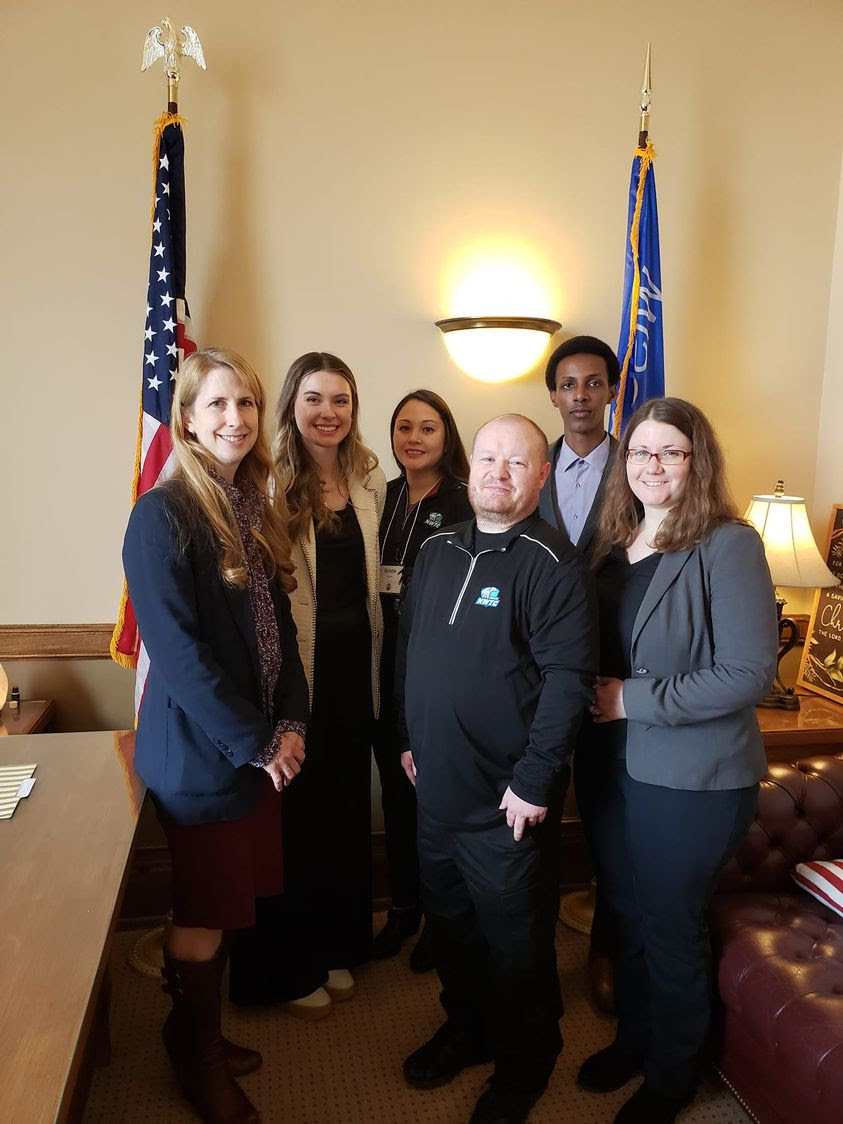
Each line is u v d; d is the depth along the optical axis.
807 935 1.76
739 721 1.65
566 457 2.31
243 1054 1.95
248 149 2.42
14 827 1.40
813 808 2.00
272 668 1.70
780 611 2.67
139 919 2.53
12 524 2.45
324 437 1.96
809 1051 1.47
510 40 2.52
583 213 2.63
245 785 1.62
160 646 1.53
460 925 1.88
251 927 2.08
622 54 2.59
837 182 2.80
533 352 2.58
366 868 2.21
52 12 2.28
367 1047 2.04
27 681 2.48
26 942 1.09
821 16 2.71
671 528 1.63
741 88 2.69
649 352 2.54
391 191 2.51
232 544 1.60
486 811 1.71
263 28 2.39
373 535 2.09
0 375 2.38
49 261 2.36
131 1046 2.02
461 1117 1.82
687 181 2.69
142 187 2.37
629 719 1.65
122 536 2.49
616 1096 1.89
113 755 1.74
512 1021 1.77
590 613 1.63
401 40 2.46
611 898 1.89
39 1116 0.82
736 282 2.78
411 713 1.77
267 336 2.50
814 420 2.91
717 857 1.64
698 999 1.71
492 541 1.71
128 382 2.44
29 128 2.31
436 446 2.17
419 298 2.57
